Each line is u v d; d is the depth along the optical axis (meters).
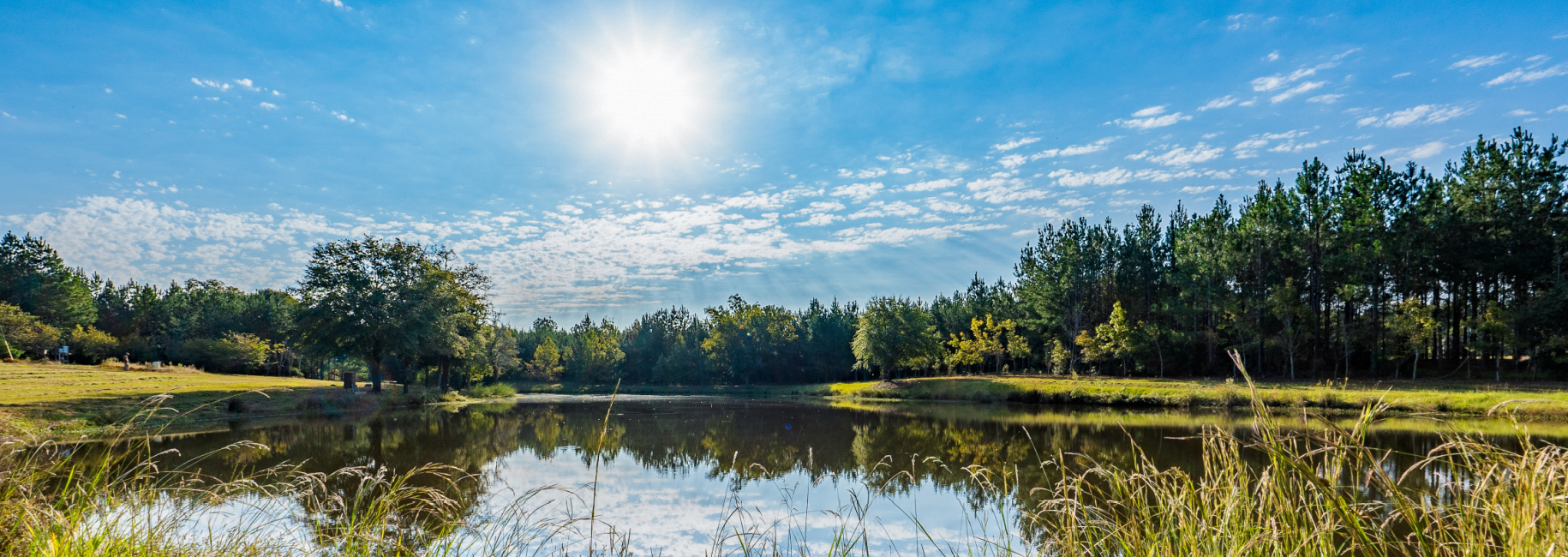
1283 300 39.28
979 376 55.59
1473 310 38.19
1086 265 55.50
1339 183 41.12
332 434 21.97
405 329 37.62
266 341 71.12
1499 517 3.33
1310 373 42.62
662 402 45.47
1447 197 38.06
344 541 5.52
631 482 14.04
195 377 39.78
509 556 6.35
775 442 21.09
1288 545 3.75
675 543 8.98
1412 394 24.06
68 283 62.56
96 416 19.11
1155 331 47.03
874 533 9.44
